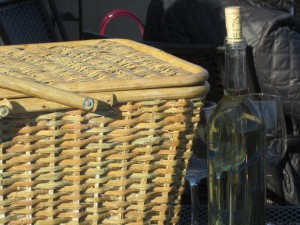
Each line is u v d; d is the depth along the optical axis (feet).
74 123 4.32
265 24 8.98
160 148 4.58
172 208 4.80
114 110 4.38
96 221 4.56
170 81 4.42
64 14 16.29
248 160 4.81
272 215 5.79
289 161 9.05
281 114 5.98
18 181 4.32
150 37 10.73
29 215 4.41
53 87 4.20
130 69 4.77
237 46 4.67
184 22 10.25
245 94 4.85
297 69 9.03
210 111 5.25
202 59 9.09
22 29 9.97
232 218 4.83
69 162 4.38
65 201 4.47
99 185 4.50
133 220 4.66
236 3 9.61
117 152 4.48
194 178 5.39
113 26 22.16
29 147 4.27
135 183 4.59
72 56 5.20
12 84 4.14
